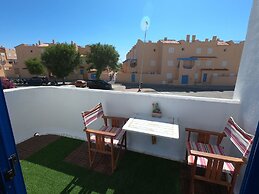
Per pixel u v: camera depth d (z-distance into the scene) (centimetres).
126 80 3192
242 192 117
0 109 94
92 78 3441
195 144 307
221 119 321
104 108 408
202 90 2341
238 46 2947
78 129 449
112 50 2981
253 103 247
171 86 2758
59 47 2588
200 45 3003
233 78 2866
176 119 342
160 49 3167
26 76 3594
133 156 375
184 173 320
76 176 306
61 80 3216
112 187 282
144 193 271
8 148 100
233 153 302
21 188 111
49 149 396
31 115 445
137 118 347
